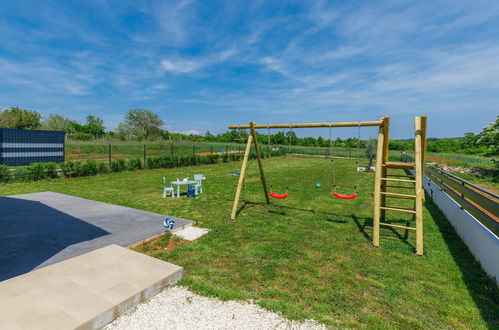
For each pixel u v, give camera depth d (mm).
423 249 4520
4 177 10727
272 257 4066
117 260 3604
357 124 5465
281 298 2973
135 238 4598
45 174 12039
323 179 13828
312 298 2977
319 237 5016
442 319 2650
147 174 14586
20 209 6555
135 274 3211
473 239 4277
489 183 12195
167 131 55375
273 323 2529
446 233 5402
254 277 3434
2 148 15156
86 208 6746
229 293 3000
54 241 4418
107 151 26422
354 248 4516
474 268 3814
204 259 3949
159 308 2770
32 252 3953
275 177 14516
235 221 6012
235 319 2584
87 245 4258
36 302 2588
